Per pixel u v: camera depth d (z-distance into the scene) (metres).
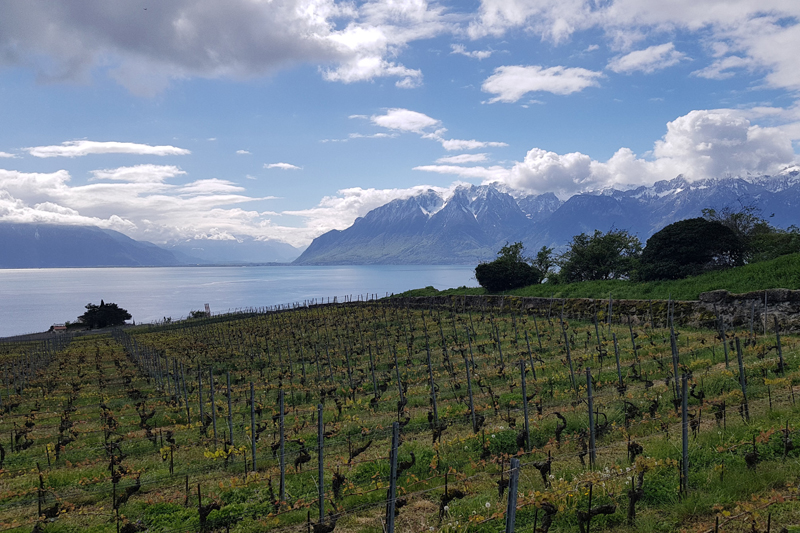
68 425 23.89
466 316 57.28
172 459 17.83
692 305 37.12
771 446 13.67
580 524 10.56
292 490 14.60
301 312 85.62
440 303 70.06
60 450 21.16
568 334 38.69
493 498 12.66
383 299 84.62
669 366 25.17
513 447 16.83
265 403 27.69
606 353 29.56
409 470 15.41
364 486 14.37
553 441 16.75
